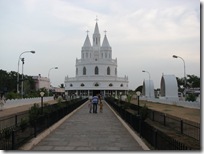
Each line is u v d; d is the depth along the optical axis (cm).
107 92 11750
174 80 5556
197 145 1188
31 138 1291
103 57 12600
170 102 4697
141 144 1191
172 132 1566
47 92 8262
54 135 1477
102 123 2061
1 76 9112
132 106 2991
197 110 3328
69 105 2997
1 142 1020
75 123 2056
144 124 1306
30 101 4916
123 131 1634
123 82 12031
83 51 12706
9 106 3653
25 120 1237
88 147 1168
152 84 7450
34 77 13150
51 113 1786
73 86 11819
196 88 10238
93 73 12106
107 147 1170
